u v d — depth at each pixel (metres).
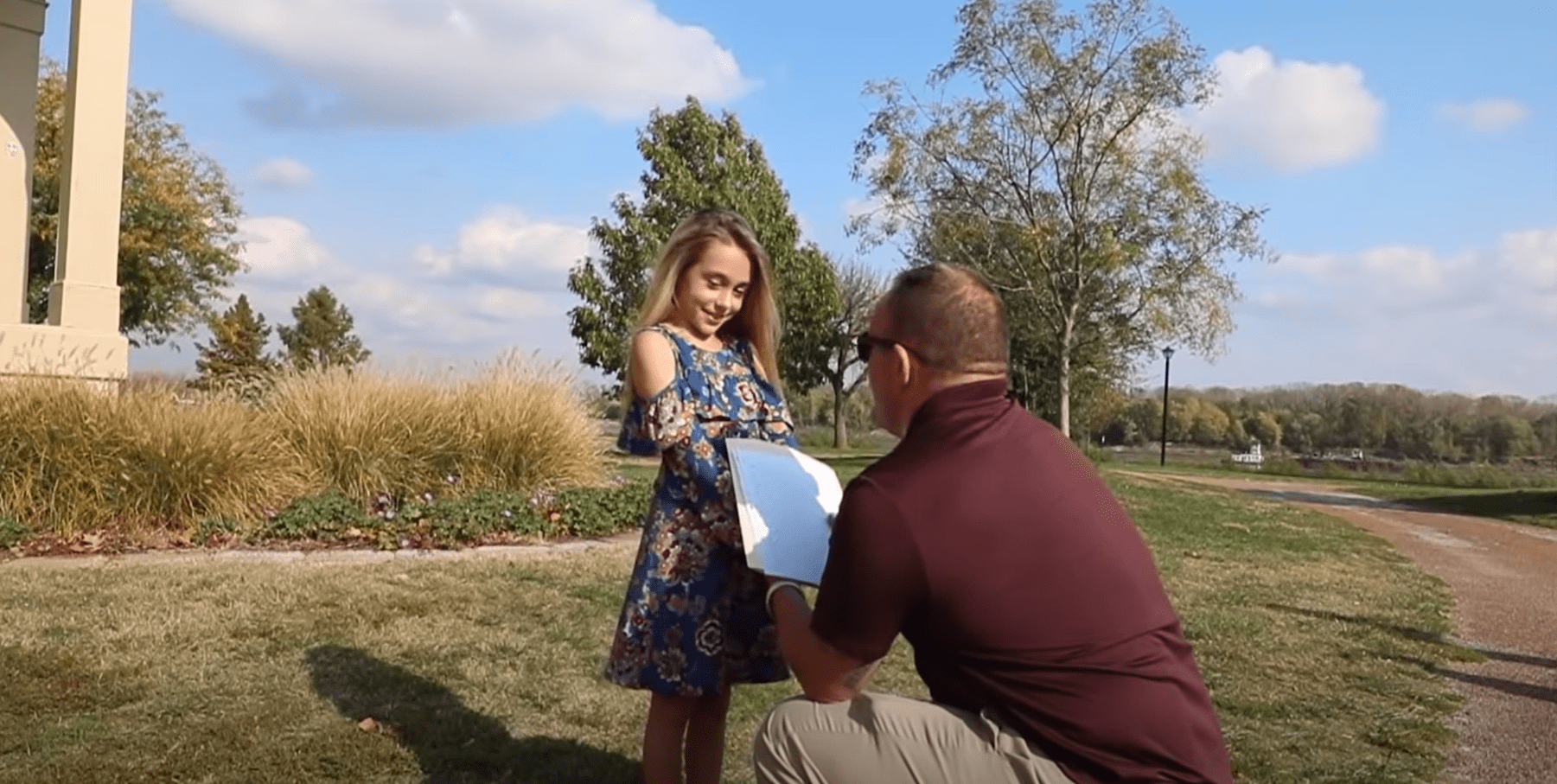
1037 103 24.78
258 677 4.09
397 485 8.17
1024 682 1.82
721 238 2.86
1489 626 6.86
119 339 9.26
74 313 9.46
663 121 26.23
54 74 30.12
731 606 2.79
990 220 25.55
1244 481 31.09
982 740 1.86
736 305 2.90
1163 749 1.78
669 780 2.84
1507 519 19.00
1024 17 24.23
